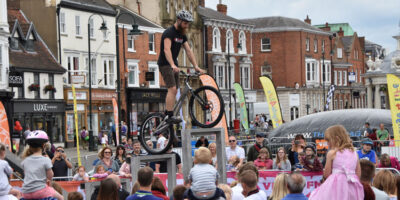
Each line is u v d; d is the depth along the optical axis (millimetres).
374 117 32938
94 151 43625
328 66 95062
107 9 55312
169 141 12148
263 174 16094
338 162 9656
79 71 46281
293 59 86000
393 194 11523
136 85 58719
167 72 11617
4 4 42594
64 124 48562
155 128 12180
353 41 105000
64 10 50625
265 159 17766
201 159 10695
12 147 35594
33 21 50219
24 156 11336
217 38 75312
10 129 40719
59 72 48562
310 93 88625
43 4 50000
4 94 39969
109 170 17641
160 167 16641
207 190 10516
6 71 42094
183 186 11055
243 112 39281
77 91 50406
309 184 15945
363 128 32531
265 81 34062
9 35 42625
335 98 96750
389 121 32625
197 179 10547
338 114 32906
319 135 32531
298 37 86438
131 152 20844
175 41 11625
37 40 48844
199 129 12320
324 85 86000
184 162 12242
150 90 59281
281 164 17359
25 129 44438
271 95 34031
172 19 65750
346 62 101438
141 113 58438
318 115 33344
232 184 13250
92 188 12875
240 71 80000
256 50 87125
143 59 60031
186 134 12211
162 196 11562
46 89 46938
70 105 49531
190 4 70375
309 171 15945
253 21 88250
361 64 108062
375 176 11727
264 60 86812
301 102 86438
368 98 64250
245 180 11070
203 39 72875
